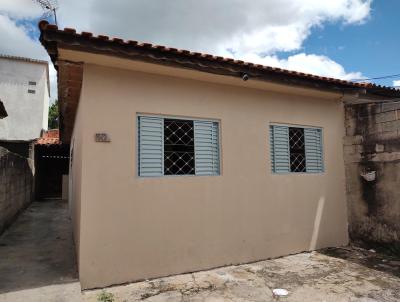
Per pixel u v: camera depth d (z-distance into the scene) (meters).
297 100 5.97
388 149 5.75
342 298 3.85
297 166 5.97
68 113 7.43
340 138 6.49
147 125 4.57
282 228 5.55
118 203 4.23
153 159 4.57
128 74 4.45
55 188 13.92
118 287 4.08
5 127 15.12
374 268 4.92
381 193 5.83
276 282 4.32
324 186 6.14
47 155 13.91
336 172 6.35
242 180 5.21
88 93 4.19
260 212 5.34
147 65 4.32
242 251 5.11
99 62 4.20
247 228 5.19
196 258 4.72
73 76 4.73
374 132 5.99
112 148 4.25
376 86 6.17
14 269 4.39
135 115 4.46
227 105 5.19
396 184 5.61
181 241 4.62
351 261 5.26
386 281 4.39
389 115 5.76
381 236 5.80
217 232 4.92
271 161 5.64
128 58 4.10
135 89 4.48
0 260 4.80
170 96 4.72
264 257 5.31
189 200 4.73
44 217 8.90
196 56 4.36
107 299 3.71
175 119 4.79
